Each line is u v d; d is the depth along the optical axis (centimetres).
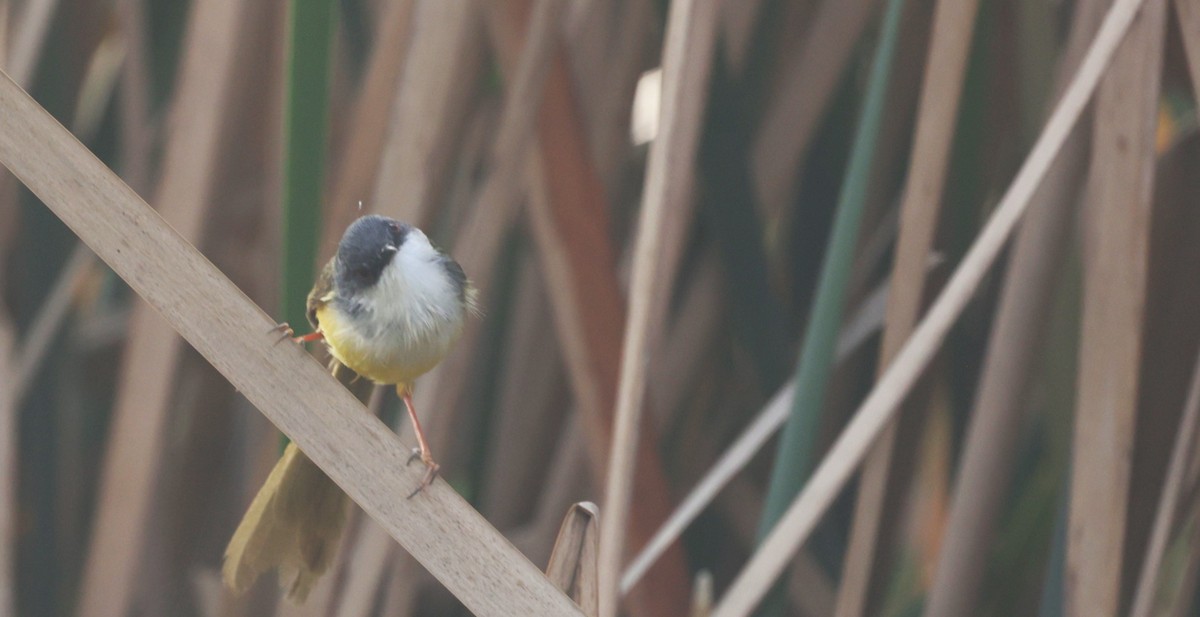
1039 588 447
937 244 448
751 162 453
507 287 456
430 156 435
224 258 465
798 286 456
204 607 454
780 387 449
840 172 455
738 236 447
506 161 439
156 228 420
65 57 455
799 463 436
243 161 468
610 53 455
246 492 454
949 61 434
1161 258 443
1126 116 430
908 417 449
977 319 452
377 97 437
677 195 432
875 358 455
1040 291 436
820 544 451
